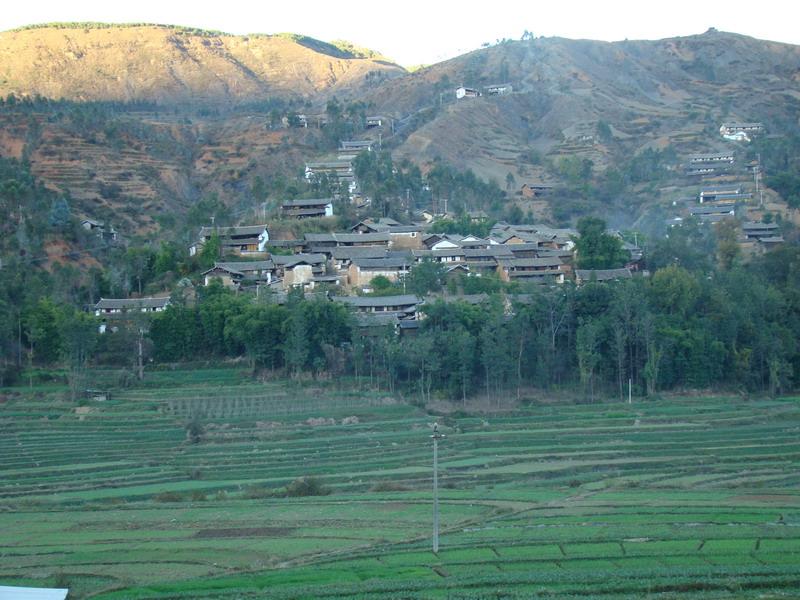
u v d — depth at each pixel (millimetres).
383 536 94812
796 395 183250
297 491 118375
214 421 150625
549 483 122562
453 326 175625
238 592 76500
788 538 88375
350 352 171250
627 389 177750
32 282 191250
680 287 189625
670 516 99500
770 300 195000
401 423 152625
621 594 73062
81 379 162250
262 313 170250
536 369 176875
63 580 81062
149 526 101812
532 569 80875
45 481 124625
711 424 155000
